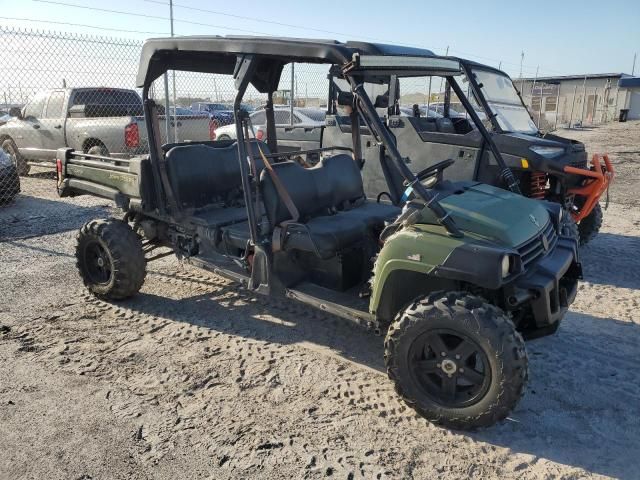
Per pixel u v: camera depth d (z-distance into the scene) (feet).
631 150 56.59
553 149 18.90
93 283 15.78
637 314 15.24
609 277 18.31
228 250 13.89
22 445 9.54
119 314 15.03
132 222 16.56
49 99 34.96
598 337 13.84
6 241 21.76
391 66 10.94
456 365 9.66
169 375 11.88
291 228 12.01
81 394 11.08
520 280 9.94
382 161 15.71
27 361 12.35
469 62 22.74
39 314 14.90
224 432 9.95
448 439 9.83
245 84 12.10
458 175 19.99
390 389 11.45
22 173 37.29
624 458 9.37
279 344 13.41
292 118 32.71
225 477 8.84
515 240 9.98
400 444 9.69
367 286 11.70
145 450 9.45
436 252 9.58
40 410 10.52
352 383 11.67
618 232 24.12
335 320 14.76
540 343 13.48
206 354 12.85
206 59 14.23
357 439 9.81
